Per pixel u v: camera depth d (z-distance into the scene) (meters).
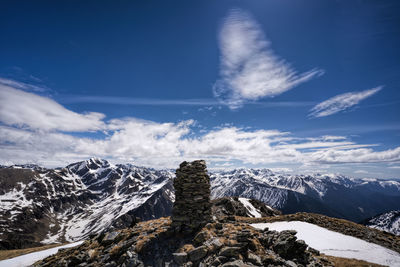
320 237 31.83
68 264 21.52
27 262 37.91
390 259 24.88
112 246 23.06
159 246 21.27
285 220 40.84
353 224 38.16
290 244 20.81
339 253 26.70
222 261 17.95
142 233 24.03
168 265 18.84
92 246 24.80
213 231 22.58
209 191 26.78
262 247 20.81
